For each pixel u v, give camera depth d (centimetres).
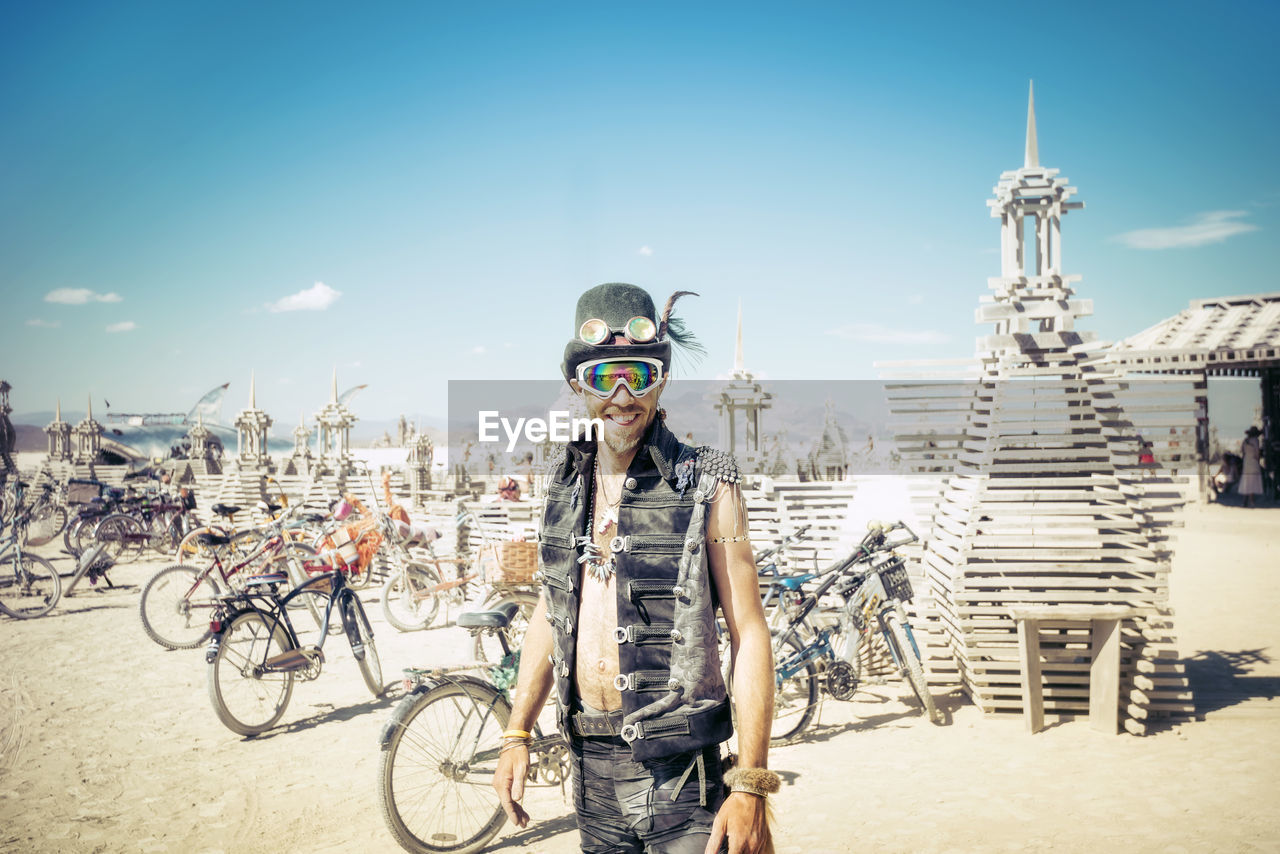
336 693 700
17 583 1045
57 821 448
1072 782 466
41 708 655
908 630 595
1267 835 390
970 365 641
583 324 198
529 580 549
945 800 447
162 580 898
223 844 418
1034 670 559
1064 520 572
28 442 11419
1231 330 1947
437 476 1680
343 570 675
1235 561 1227
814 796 460
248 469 2183
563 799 474
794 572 712
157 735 591
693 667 189
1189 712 571
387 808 396
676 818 189
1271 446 2148
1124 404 582
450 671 432
